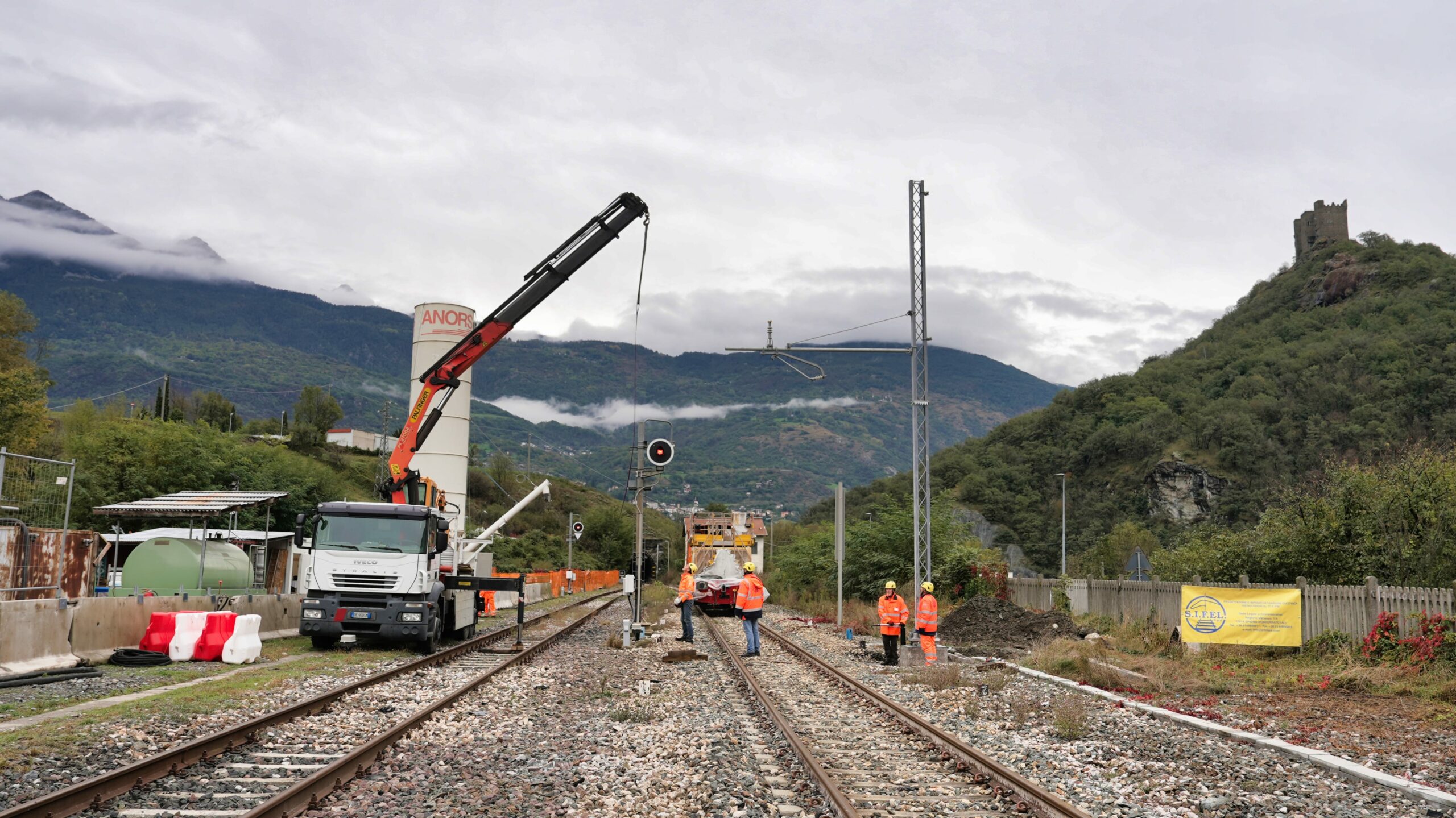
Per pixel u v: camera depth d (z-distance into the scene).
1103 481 120.38
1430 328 111.81
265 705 12.25
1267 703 14.20
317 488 77.50
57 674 14.24
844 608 36.22
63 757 8.71
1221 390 127.25
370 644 22.19
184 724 10.63
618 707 12.98
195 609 19.28
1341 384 109.19
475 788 8.15
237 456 67.25
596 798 7.93
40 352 61.16
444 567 23.12
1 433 46.31
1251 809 8.12
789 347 25.83
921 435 26.39
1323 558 21.09
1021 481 127.19
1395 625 16.72
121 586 23.75
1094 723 12.41
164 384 108.56
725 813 7.53
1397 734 11.63
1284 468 102.06
